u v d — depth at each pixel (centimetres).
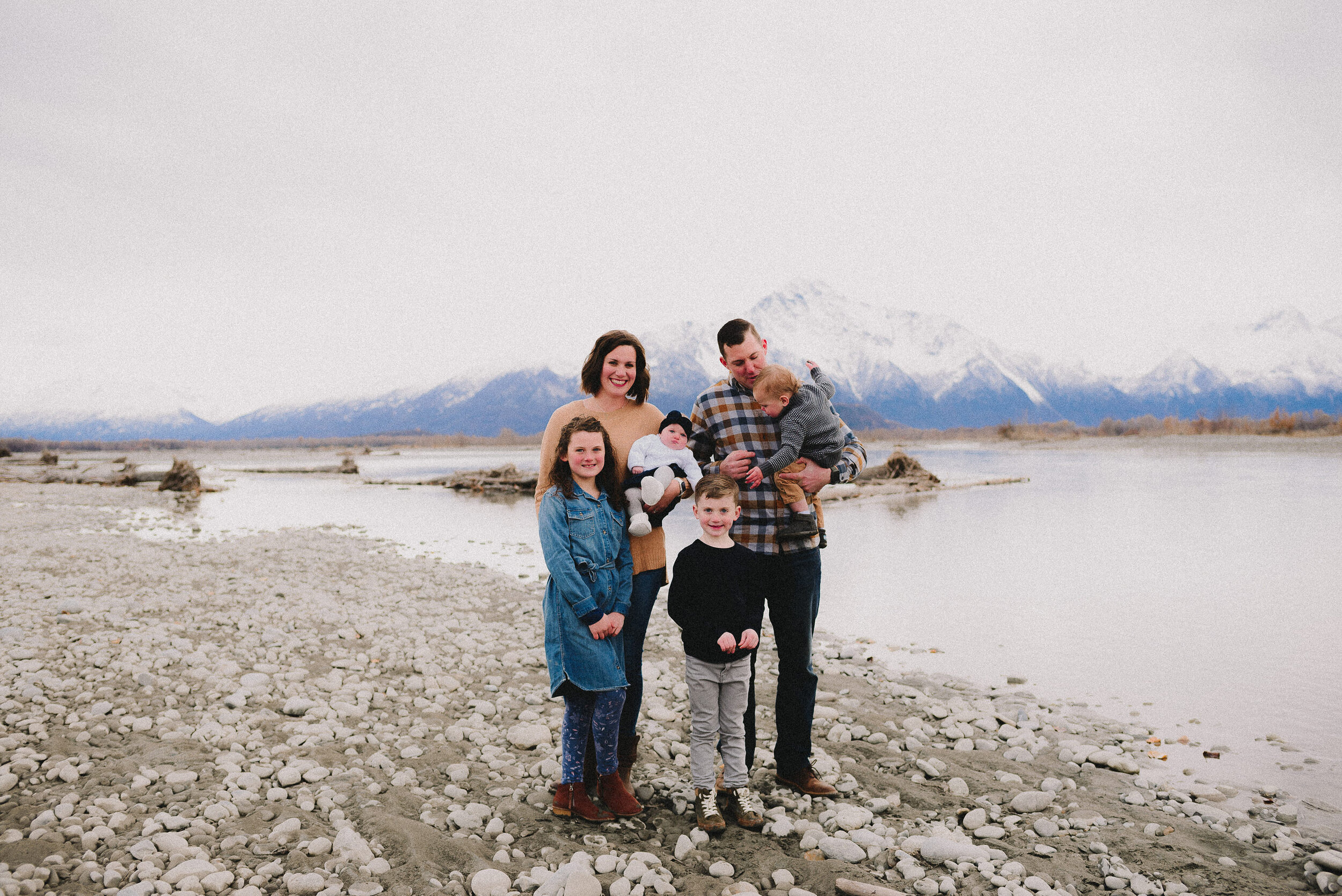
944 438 16250
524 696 590
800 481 402
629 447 412
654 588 403
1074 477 3238
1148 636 804
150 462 9006
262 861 315
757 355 411
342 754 453
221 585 988
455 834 358
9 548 1271
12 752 408
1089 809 412
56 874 291
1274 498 2136
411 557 1409
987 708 594
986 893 318
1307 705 593
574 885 300
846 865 340
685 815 392
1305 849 369
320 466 6931
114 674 568
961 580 1112
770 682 641
